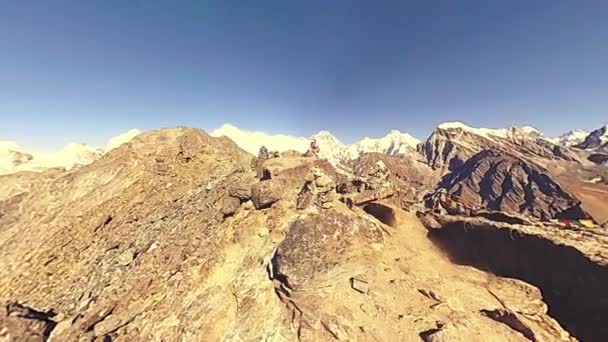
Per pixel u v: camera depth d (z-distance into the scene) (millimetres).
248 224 32781
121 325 25531
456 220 33156
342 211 33031
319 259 27922
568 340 21172
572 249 24078
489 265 29125
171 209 36312
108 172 39062
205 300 26500
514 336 21203
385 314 23219
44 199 37031
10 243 32438
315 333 22156
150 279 28984
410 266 28766
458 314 22953
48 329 26766
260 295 26172
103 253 31797
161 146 43625
